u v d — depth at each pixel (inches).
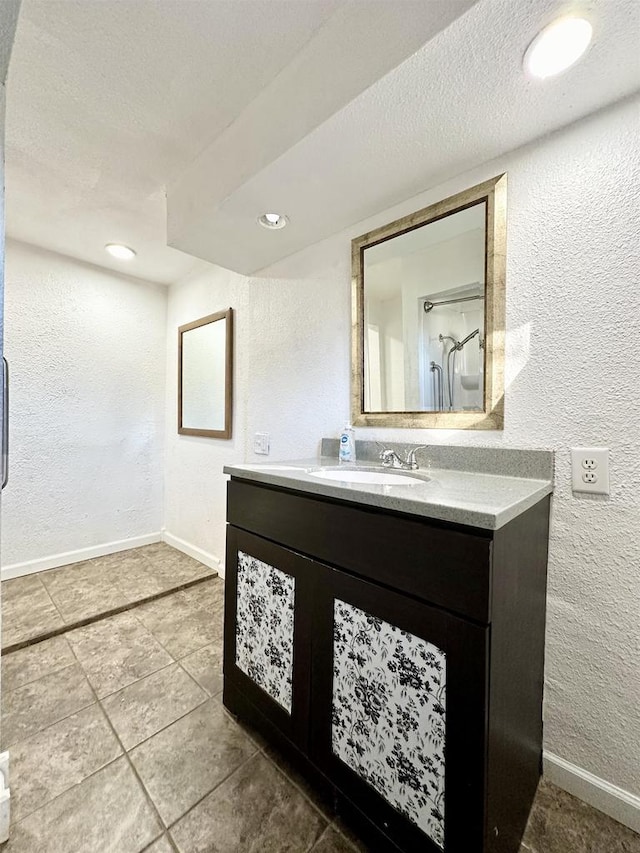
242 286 88.8
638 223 37.9
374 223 59.6
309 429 71.0
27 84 45.8
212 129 53.8
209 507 100.6
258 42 41.1
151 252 94.0
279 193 53.5
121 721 50.4
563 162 42.1
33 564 94.2
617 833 37.4
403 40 34.2
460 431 50.6
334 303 66.4
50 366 96.0
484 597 27.7
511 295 46.0
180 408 110.6
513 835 34.0
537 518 38.6
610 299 39.5
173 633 71.5
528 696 37.8
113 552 108.7
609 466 39.5
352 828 37.3
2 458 35.4
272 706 45.1
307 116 42.3
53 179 64.9
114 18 38.3
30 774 42.6
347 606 36.4
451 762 29.4
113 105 49.2
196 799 40.1
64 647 66.7
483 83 35.9
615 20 30.0
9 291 89.0
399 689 32.5
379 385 59.6
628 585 38.5
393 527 32.9
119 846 35.6
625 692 38.6
